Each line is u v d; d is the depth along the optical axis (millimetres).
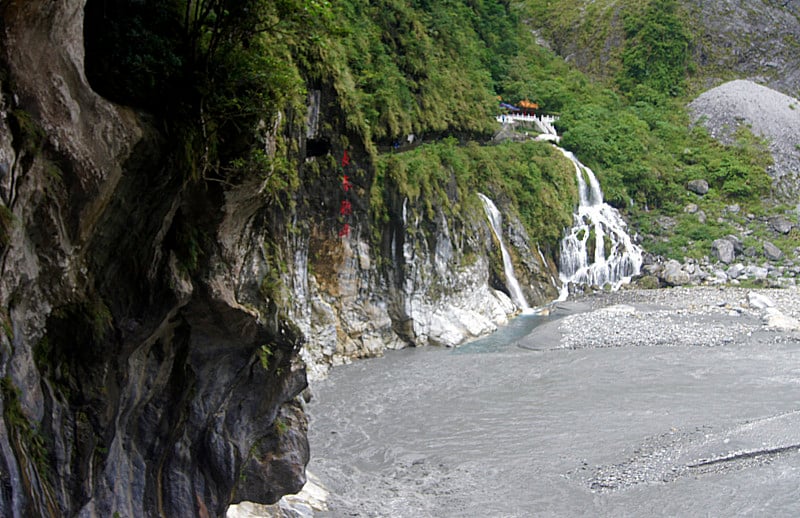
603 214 65375
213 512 15891
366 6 48875
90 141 11445
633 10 95000
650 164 71562
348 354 39125
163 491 14797
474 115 57594
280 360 16641
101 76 12656
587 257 60406
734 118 81125
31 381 11219
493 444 26781
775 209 71375
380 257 41406
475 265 47594
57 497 11773
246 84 14391
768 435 25500
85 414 12227
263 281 16547
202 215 14320
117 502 13305
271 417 16906
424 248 42969
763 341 40750
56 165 11094
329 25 15336
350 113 38875
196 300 14336
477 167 54625
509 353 40250
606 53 94125
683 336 41906
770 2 100188
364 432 28219
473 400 31812
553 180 60625
